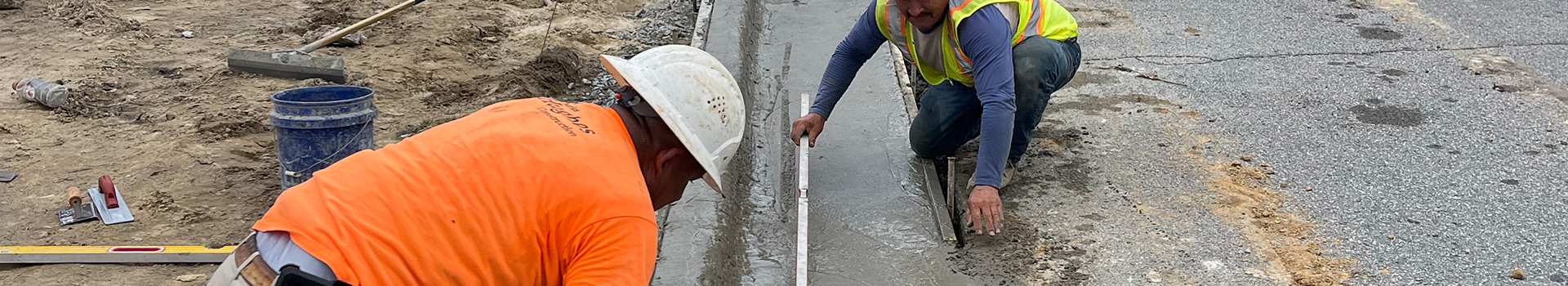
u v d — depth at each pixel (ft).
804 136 12.42
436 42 23.02
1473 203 13.24
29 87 18.51
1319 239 12.34
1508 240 12.19
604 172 5.73
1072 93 18.19
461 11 26.16
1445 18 23.08
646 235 5.71
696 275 10.84
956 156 15.14
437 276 5.59
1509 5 24.04
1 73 20.95
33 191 14.07
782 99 18.30
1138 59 20.27
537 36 23.79
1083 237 12.49
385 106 18.63
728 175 13.64
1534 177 14.10
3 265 11.46
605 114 6.26
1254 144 15.55
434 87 19.83
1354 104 17.33
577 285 5.57
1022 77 12.50
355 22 25.45
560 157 5.72
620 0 27.73
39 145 16.20
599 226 5.58
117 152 15.79
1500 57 19.92
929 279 11.61
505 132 5.83
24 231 12.60
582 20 25.62
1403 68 19.36
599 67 21.80
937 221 12.85
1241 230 12.60
